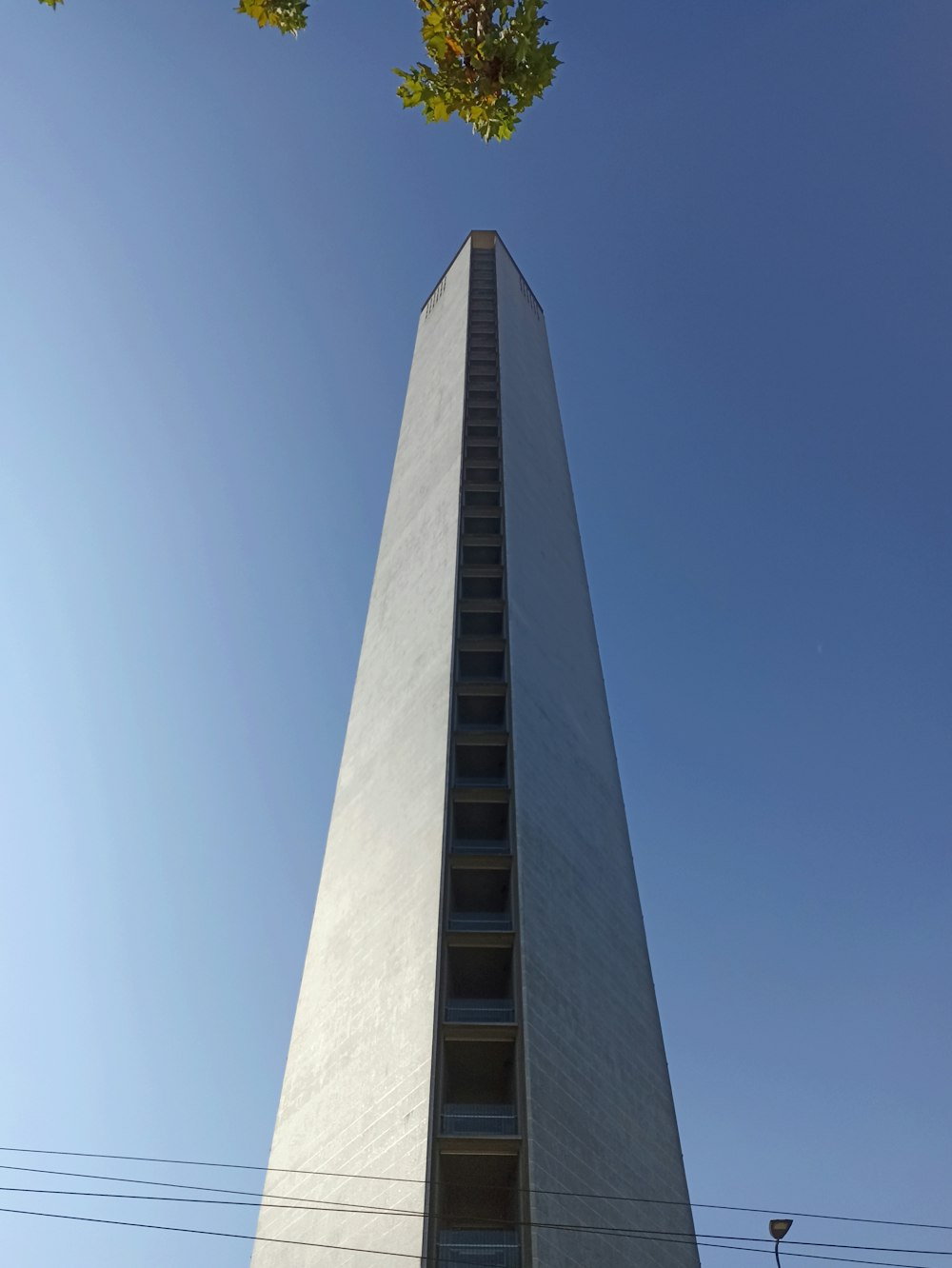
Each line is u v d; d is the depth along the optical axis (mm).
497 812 44406
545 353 84438
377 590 61438
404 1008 37219
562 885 42750
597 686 57625
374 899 42781
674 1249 35344
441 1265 31141
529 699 49250
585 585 64625
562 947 40219
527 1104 33875
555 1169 32938
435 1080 34188
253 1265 35250
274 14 9477
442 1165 33156
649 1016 43094
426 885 40312
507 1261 31359
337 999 40719
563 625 57375
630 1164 36094
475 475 63219
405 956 38875
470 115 9555
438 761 45156
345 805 49562
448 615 52250
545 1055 35812
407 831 43875
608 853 47875
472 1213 35219
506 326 78688
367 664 57000
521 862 41312
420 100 9508
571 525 67750
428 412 73125
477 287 85188
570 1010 38375
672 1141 38906
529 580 56688
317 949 43969
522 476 63875
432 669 50469
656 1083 40406
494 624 53844
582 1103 35875
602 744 53812
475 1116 34406
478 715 49688
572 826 46188
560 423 77812
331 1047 39281
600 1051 38469
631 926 45969
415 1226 31000
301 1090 39250
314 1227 34281
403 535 63156
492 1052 36688
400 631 55938
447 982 37688
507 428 66438
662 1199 36438
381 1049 36938
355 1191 33781
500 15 9258
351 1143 35312
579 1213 32781
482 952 39031
